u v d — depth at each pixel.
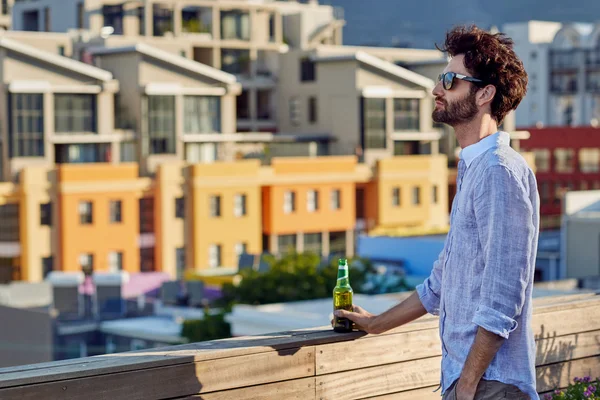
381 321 5.36
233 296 40.53
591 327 6.61
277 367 5.29
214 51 83.94
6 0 109.69
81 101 69.19
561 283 29.88
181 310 45.41
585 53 115.19
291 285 39.97
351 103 79.62
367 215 79.62
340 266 5.60
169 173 70.75
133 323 44.19
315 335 5.50
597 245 43.84
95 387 4.71
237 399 5.16
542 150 94.19
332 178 77.06
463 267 4.59
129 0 83.75
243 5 85.12
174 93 72.12
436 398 5.94
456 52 4.68
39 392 4.56
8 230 66.00
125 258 69.19
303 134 79.94
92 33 82.06
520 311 4.47
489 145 4.60
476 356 4.48
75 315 47.09
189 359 4.99
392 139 81.12
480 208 4.48
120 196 68.88
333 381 5.51
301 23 92.62
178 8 83.88
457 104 4.65
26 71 67.25
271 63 85.50
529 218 4.45
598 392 6.27
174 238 71.12
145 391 4.87
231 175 72.69
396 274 43.66
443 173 82.81
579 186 92.69
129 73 71.69
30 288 47.25
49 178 66.81
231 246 72.94
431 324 5.90
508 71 4.61
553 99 117.69
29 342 39.03
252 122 83.44
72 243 66.88
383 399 5.71
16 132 66.62
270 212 75.00
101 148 70.38
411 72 82.31
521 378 4.58
